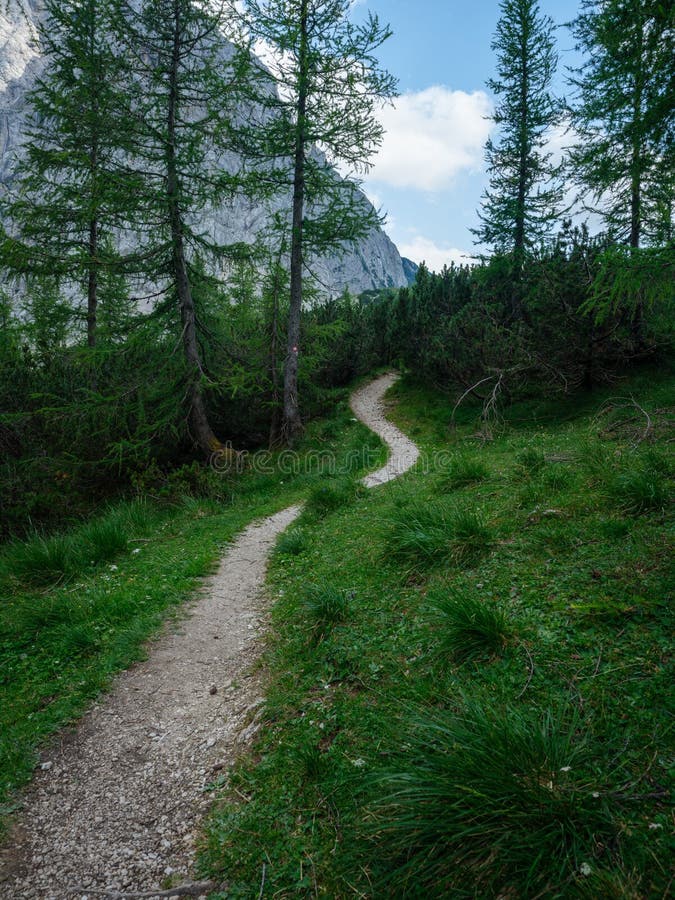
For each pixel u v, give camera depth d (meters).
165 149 14.16
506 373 15.70
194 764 3.11
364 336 32.06
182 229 14.85
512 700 2.78
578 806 1.97
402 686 3.27
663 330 13.62
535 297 15.39
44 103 13.66
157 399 15.67
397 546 5.49
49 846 2.55
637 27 5.31
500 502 6.38
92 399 13.86
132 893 2.22
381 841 2.10
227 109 15.20
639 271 5.41
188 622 5.49
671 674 2.67
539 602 3.72
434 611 4.04
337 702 3.32
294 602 5.39
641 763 2.18
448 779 2.11
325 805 2.49
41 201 14.60
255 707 3.60
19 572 7.05
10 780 3.06
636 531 4.36
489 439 13.84
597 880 1.70
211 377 16.81
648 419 8.48
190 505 11.98
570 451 8.75
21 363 14.39
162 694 4.05
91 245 15.94
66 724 3.68
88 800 2.88
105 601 5.91
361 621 4.37
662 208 9.84
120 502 12.43
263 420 20.84
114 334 14.79
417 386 26.72
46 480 12.39
